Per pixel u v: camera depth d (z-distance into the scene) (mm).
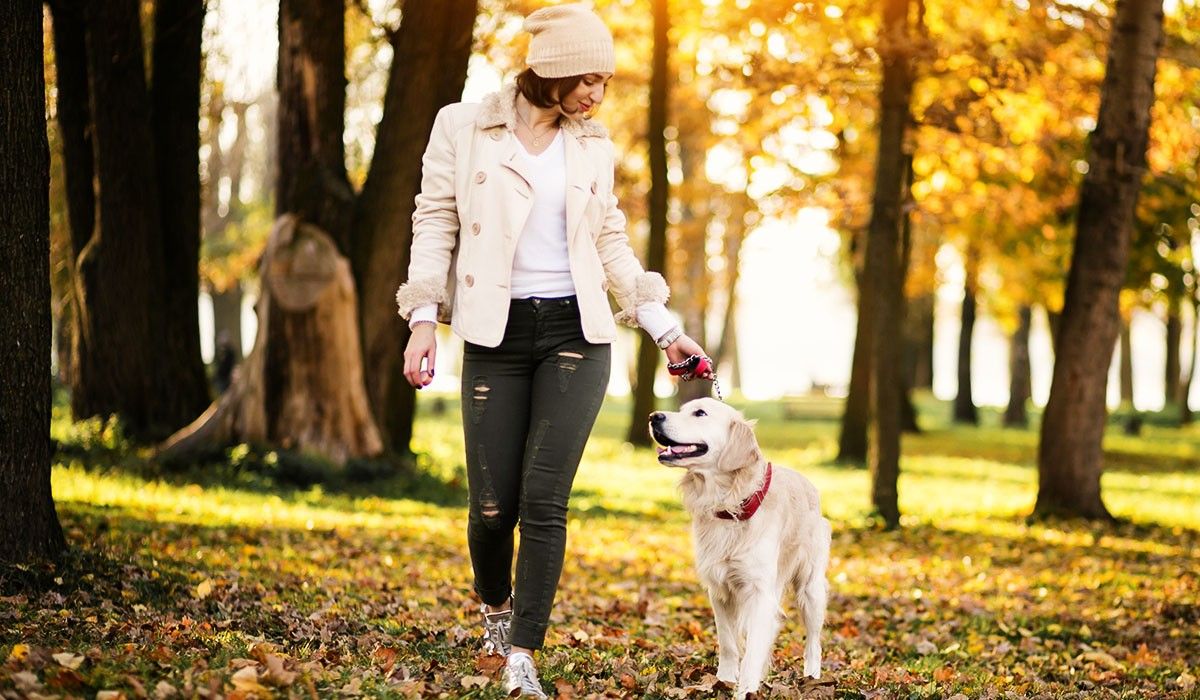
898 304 12469
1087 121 14836
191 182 13758
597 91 4086
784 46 13812
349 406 12516
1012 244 21219
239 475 11625
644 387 21094
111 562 5762
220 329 34156
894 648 6555
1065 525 12562
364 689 3945
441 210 4191
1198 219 17578
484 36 15266
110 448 12141
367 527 9438
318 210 12586
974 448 24922
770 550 4723
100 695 3486
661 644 5973
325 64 12602
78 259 13359
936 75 12922
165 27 13367
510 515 4125
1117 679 5992
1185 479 19922
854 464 20172
